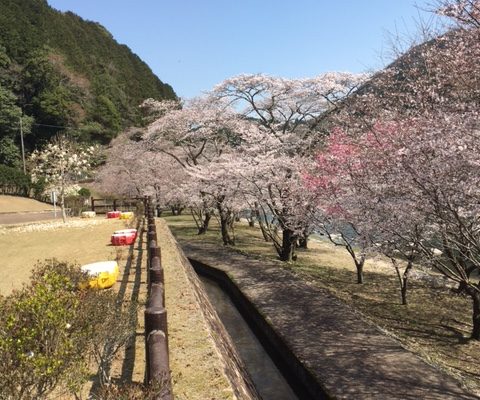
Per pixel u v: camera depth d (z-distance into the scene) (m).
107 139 55.12
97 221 20.77
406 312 9.74
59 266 4.71
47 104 49.41
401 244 9.00
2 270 10.02
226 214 20.58
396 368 6.50
